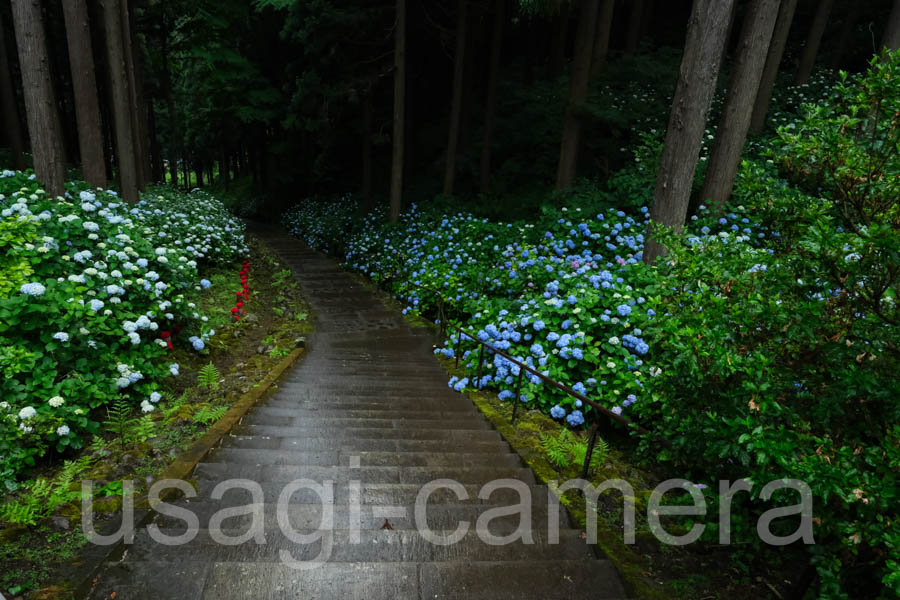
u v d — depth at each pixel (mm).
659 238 3096
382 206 18875
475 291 8492
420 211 15453
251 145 28266
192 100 30109
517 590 2105
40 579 2061
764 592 2182
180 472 3100
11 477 2812
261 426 4184
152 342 5059
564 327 5148
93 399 3736
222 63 19781
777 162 2318
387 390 5992
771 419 1936
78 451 3453
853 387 1720
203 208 13438
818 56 16922
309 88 16969
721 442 2035
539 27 19703
